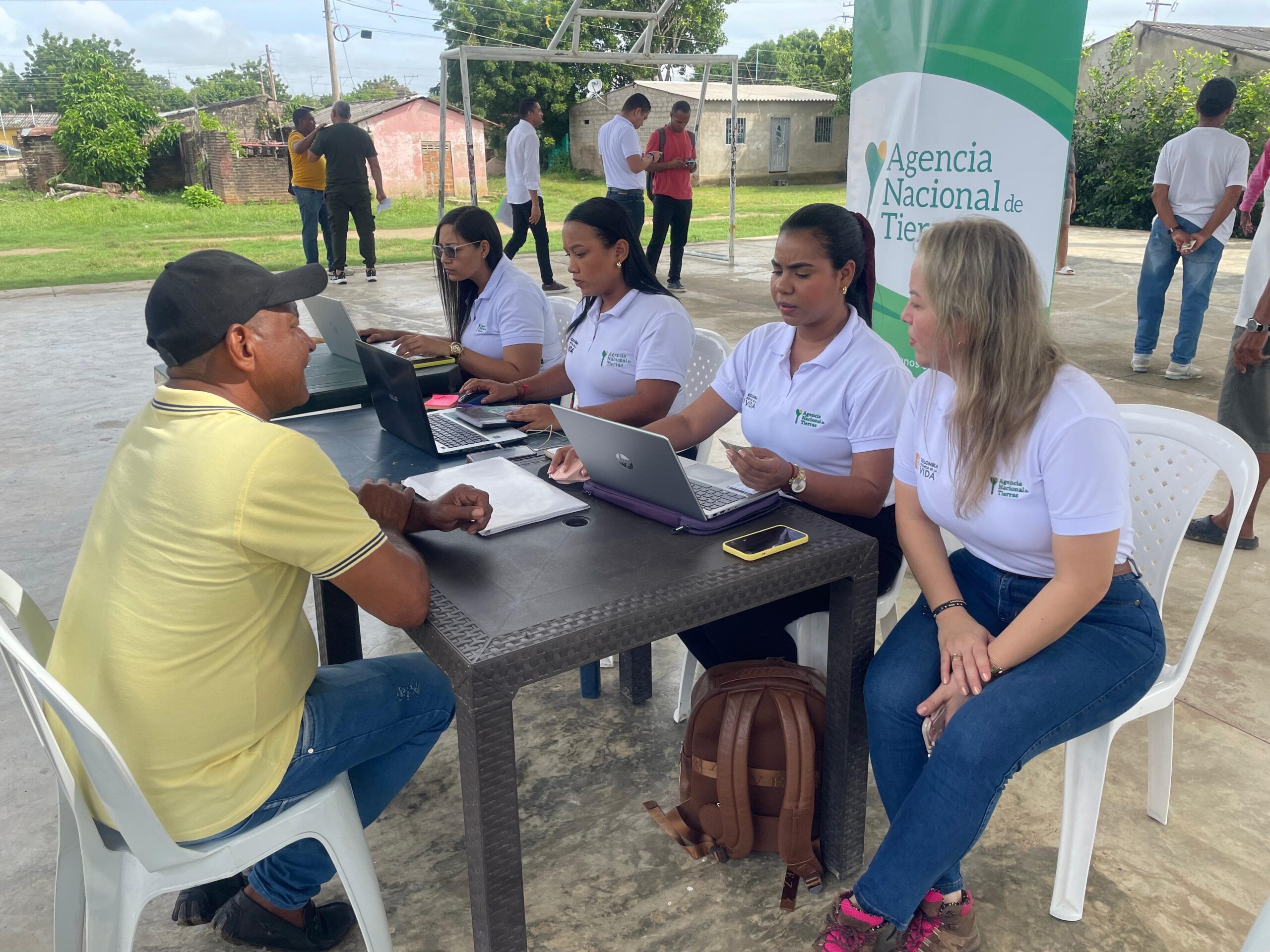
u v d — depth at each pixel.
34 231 16.80
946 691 1.62
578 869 1.99
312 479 1.36
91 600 1.38
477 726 1.35
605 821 2.14
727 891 1.92
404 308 8.24
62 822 1.46
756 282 9.20
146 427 1.40
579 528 1.77
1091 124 16.30
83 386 5.93
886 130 2.99
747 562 1.61
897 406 2.06
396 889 1.96
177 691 1.34
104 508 1.41
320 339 3.32
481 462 2.10
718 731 1.91
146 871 1.40
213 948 1.80
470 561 1.63
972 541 1.80
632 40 30.16
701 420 2.41
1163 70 17.42
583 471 1.99
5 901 1.90
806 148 30.48
